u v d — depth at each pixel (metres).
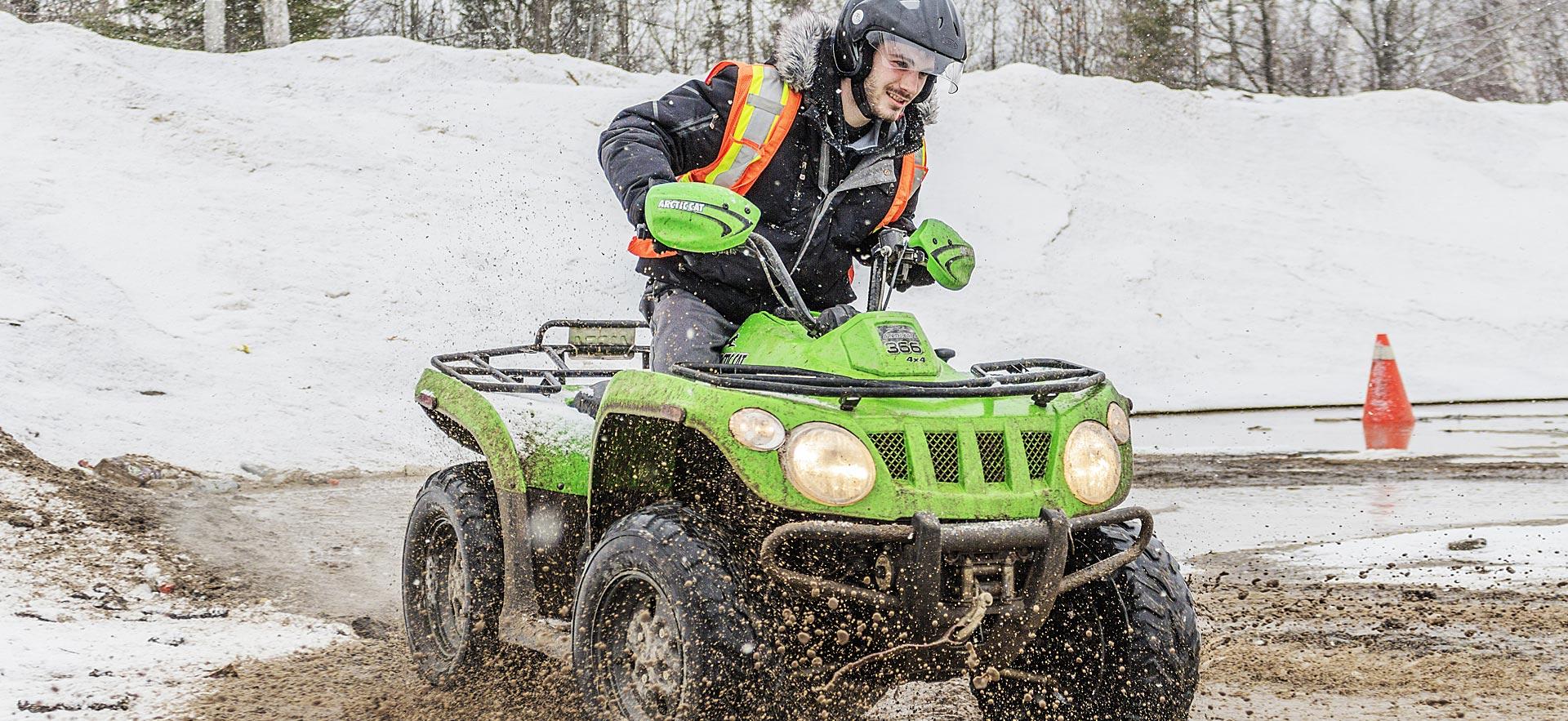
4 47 15.89
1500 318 18.17
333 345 11.83
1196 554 7.19
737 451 3.35
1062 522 3.41
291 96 17.84
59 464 8.22
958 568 3.49
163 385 10.25
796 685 3.39
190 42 27.33
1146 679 3.55
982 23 34.94
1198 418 14.16
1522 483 9.53
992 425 3.55
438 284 13.59
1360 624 5.52
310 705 4.27
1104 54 32.94
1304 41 34.03
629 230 16.14
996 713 4.05
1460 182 22.16
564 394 4.55
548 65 20.00
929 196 18.78
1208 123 22.34
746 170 4.22
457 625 4.50
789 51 4.17
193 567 6.27
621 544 3.51
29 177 13.48
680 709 3.28
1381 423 13.33
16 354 9.85
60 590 5.67
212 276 12.48
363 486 8.70
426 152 16.64
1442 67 34.09
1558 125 23.81
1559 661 4.88
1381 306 18.33
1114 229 19.05
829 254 4.38
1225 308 17.94
